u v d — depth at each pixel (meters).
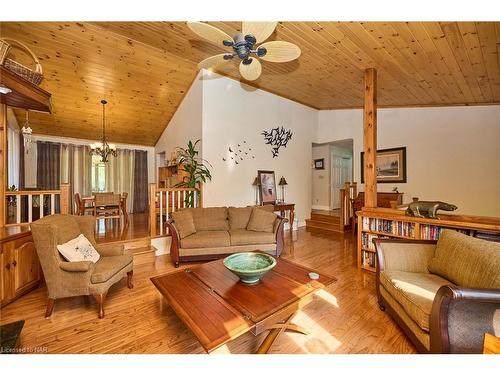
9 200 4.09
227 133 4.96
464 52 2.66
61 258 2.28
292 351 1.70
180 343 1.79
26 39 3.44
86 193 6.50
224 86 4.91
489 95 3.98
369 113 3.38
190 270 2.23
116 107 5.25
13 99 2.50
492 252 1.60
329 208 7.47
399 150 5.46
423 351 1.56
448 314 1.38
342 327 1.98
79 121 5.54
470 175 4.64
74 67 4.05
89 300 2.46
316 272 2.16
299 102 6.33
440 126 4.96
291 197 6.24
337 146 7.83
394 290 1.92
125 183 7.10
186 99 5.20
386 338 1.84
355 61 3.21
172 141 5.96
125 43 3.73
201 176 4.50
